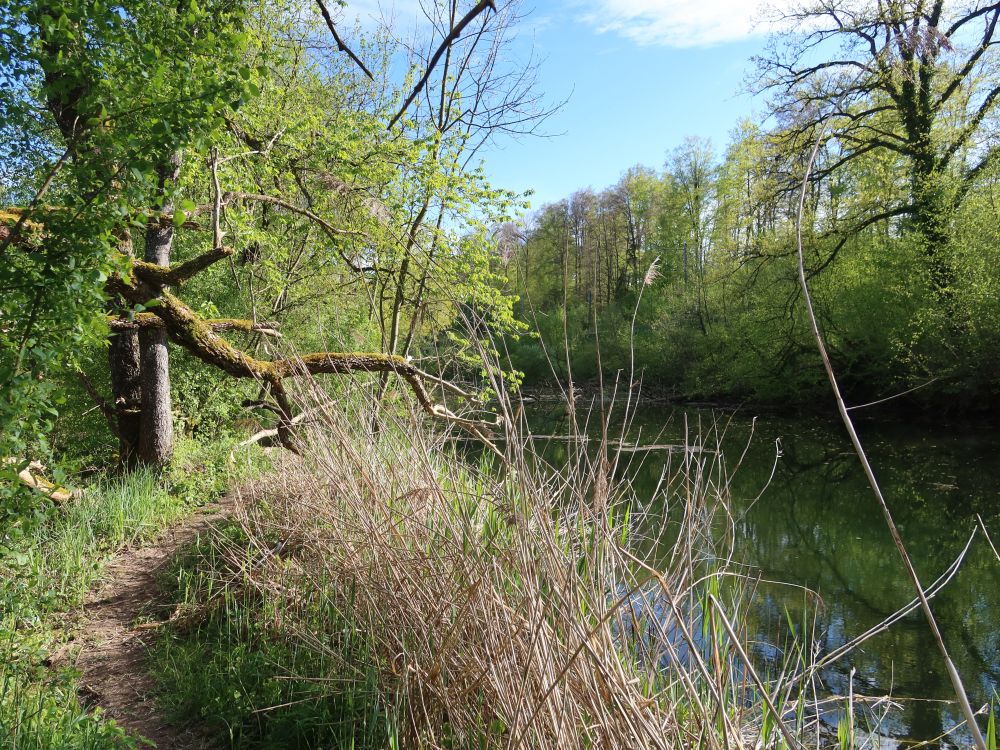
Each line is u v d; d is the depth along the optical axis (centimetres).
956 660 627
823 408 2358
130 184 339
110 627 512
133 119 347
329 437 426
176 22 373
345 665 383
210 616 504
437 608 324
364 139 845
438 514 352
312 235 1012
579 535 281
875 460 1608
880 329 2094
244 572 498
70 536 630
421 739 313
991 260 1761
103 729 336
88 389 988
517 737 261
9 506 322
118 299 549
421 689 309
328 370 570
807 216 2120
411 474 385
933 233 1914
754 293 2441
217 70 375
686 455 275
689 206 3838
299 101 993
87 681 434
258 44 519
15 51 324
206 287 1159
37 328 335
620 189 3647
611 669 249
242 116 784
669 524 419
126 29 351
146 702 411
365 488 385
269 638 457
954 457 1586
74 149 351
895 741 492
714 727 247
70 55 335
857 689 569
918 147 1870
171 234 924
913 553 966
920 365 1909
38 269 341
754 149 2047
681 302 3078
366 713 341
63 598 539
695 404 2733
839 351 2245
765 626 672
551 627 262
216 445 1073
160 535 727
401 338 1021
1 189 611
